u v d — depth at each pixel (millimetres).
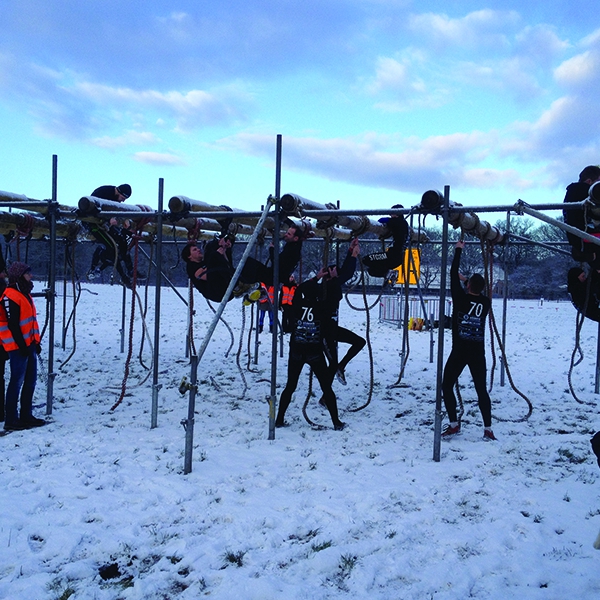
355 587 3162
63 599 3057
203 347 4984
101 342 13352
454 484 4793
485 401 6172
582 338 17359
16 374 6180
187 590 3139
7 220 7727
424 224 5926
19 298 6145
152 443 5832
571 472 5168
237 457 5445
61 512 4105
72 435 6055
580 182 5332
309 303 6367
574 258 5492
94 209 6316
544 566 3422
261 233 8898
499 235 7527
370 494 4520
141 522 3980
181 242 9289
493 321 6961
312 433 6371
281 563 3451
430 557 3543
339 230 7492
